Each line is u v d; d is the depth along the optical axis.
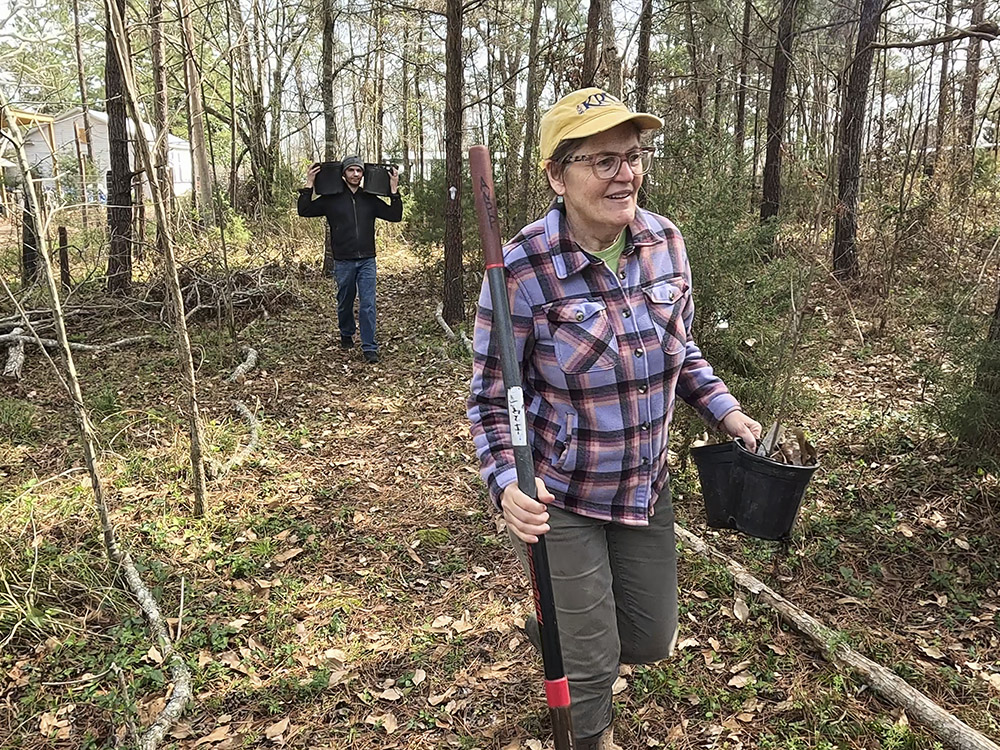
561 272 1.93
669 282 2.04
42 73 4.93
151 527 4.00
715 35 13.39
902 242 8.14
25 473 4.69
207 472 4.65
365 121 26.81
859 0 9.98
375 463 5.02
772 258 4.68
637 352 1.97
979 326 4.40
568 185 1.90
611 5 8.23
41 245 3.27
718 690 2.77
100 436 5.05
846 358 6.70
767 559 3.66
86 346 7.35
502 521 4.16
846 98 9.09
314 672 2.98
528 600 3.40
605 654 2.10
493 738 2.63
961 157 9.09
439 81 23.44
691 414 4.32
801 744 2.50
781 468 2.24
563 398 1.99
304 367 7.17
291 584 3.57
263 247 12.12
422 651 3.08
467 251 10.45
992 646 3.01
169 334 7.87
